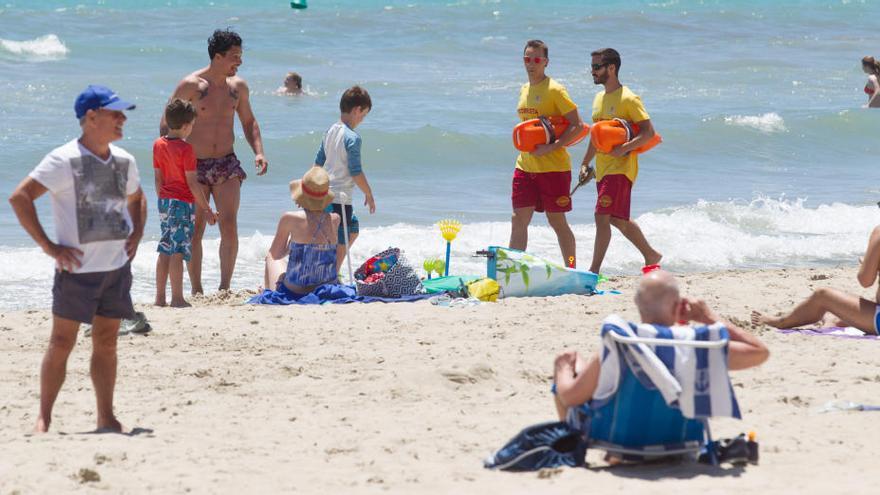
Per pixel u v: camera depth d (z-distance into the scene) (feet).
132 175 75.51
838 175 274.98
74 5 586.86
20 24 463.83
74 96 320.09
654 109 349.00
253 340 104.78
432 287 129.49
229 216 135.13
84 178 72.79
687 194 241.96
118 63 387.75
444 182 253.85
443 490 62.64
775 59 480.23
